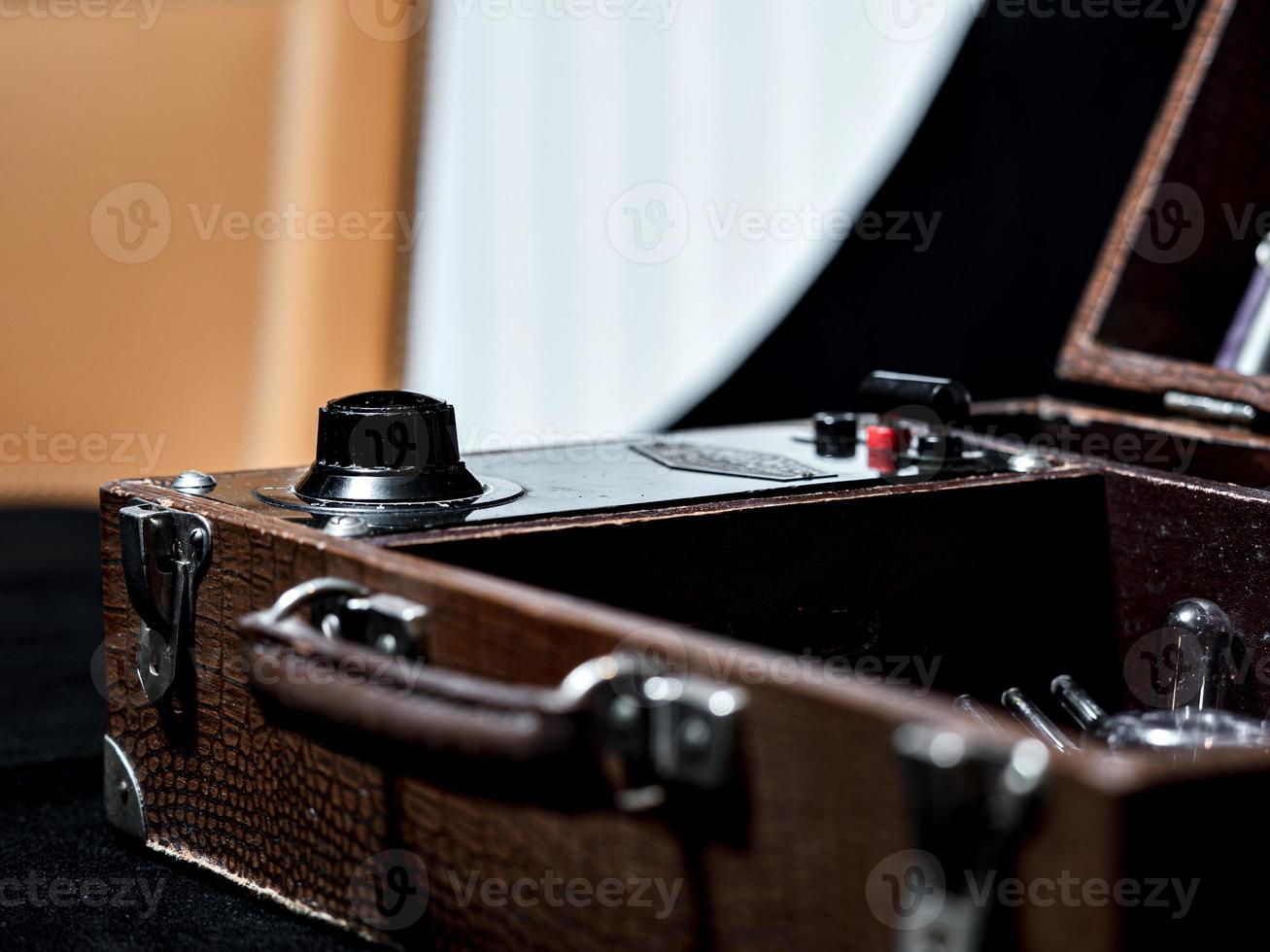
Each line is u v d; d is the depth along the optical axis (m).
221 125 1.26
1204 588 0.87
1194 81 0.99
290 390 1.28
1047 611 0.89
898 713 0.70
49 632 1.21
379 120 1.26
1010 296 1.46
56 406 1.32
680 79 1.60
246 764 0.81
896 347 1.53
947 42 1.44
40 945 0.80
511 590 0.75
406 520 0.81
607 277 1.66
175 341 1.30
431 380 1.62
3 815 0.89
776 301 1.59
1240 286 1.00
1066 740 0.83
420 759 0.73
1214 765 0.70
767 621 0.84
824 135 1.55
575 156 1.62
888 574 0.86
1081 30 1.38
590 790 0.73
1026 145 1.43
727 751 0.72
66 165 1.28
